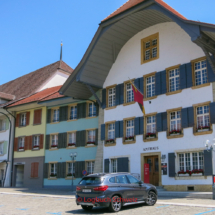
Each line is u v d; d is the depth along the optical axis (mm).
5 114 36406
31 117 34438
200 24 18594
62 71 42594
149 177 23406
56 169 31125
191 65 21891
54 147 31531
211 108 20250
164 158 22172
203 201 16234
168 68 23234
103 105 27266
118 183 12945
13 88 45406
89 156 28438
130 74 25766
